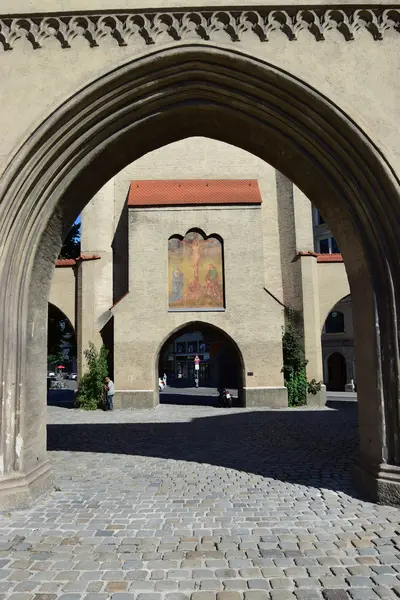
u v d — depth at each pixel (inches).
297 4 240.1
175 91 254.8
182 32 242.2
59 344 1242.0
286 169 290.8
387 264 234.4
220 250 866.8
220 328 847.1
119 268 992.2
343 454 364.5
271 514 218.1
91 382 852.0
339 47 241.4
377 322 237.1
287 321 885.2
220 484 274.4
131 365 839.1
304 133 249.1
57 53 242.1
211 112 272.2
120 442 440.5
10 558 170.1
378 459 236.5
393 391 232.1
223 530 197.6
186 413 746.8
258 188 914.1
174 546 180.5
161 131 284.2
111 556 171.5
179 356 2285.9
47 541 185.9
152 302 852.6
